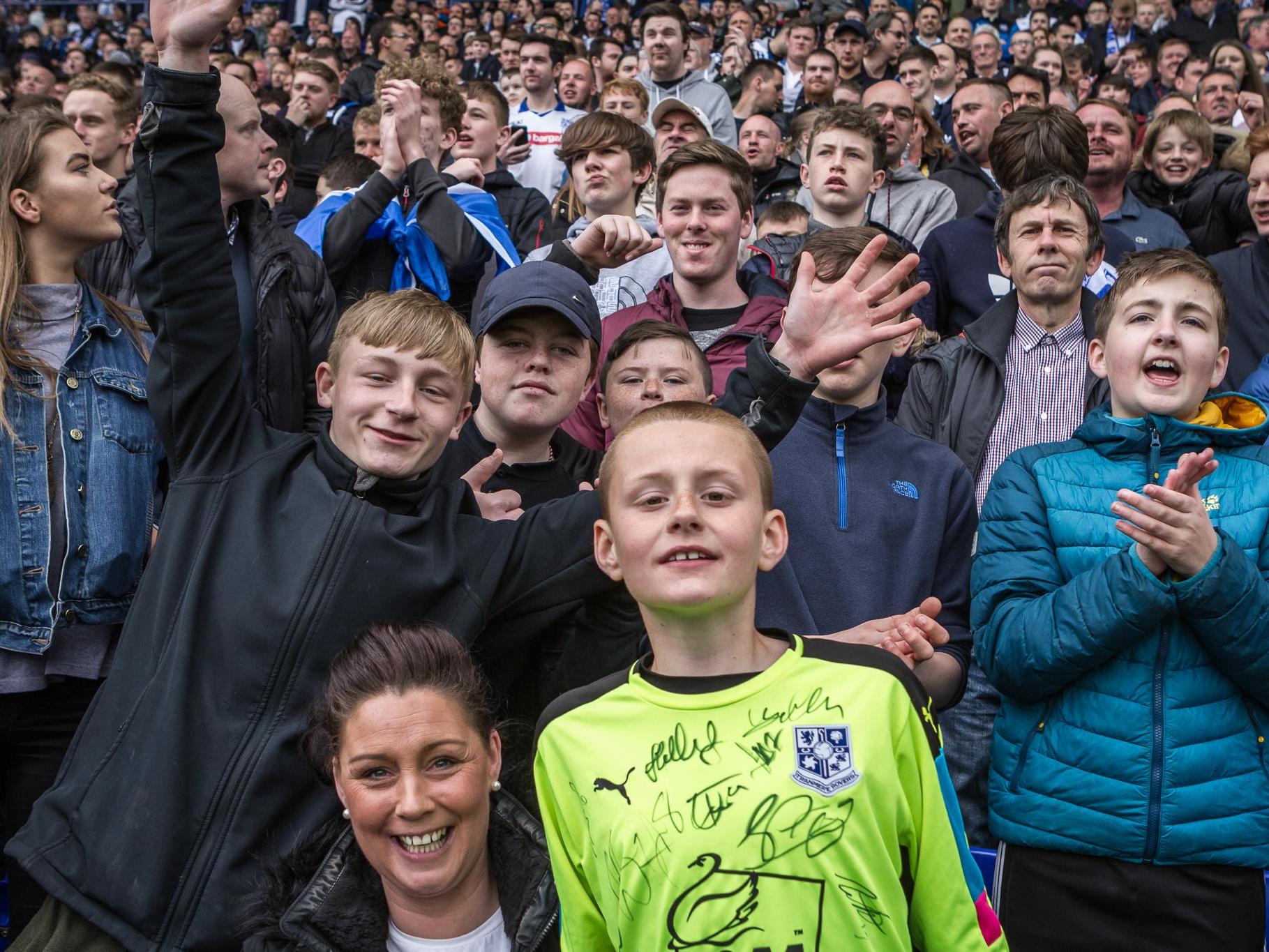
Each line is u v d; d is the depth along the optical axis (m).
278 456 2.42
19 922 2.75
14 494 2.78
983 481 3.48
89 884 2.15
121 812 2.17
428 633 2.16
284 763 2.19
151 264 2.35
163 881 2.13
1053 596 2.49
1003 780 2.57
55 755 2.85
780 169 6.58
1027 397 3.51
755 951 1.73
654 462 1.86
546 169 7.34
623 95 6.36
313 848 2.14
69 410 2.87
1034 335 3.55
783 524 1.97
